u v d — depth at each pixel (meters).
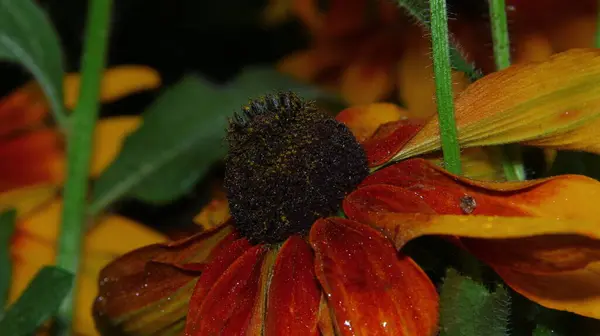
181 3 0.35
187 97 0.27
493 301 0.17
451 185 0.18
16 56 0.25
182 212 0.29
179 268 0.19
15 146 0.28
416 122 0.20
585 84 0.17
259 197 0.19
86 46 0.25
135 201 0.29
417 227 0.16
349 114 0.21
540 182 0.17
